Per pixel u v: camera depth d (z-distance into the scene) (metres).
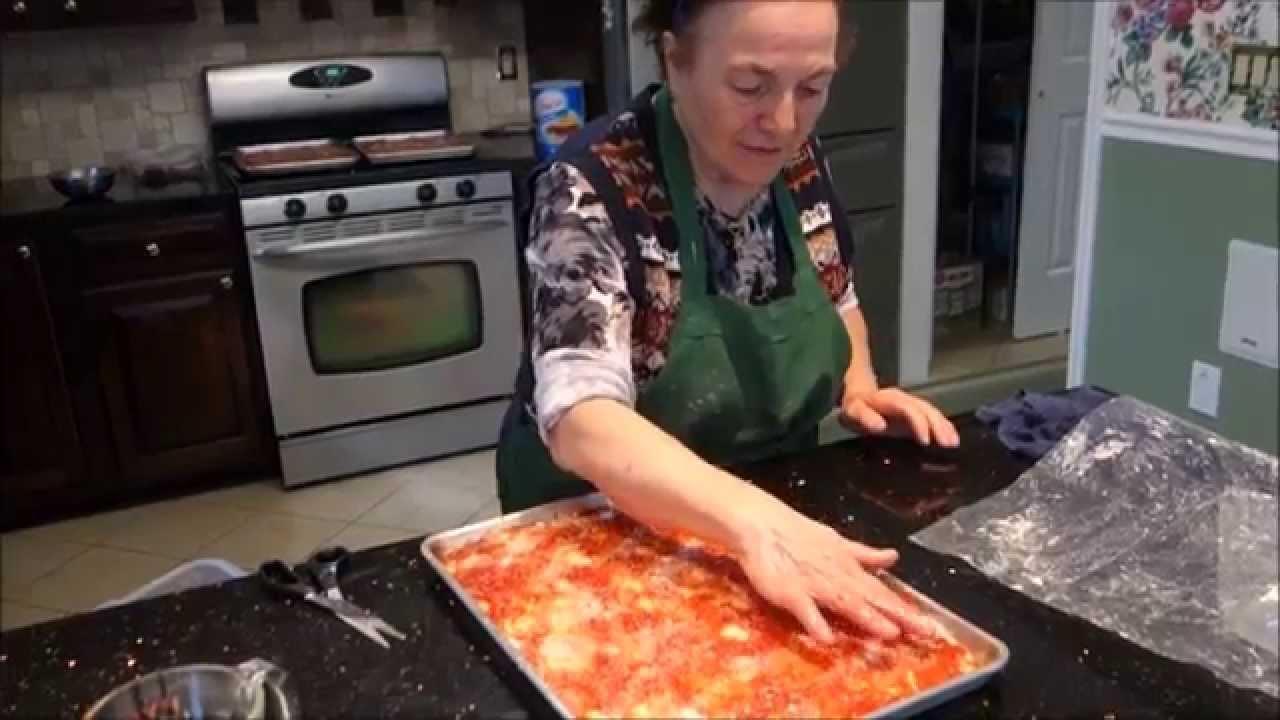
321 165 3.04
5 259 2.76
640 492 1.04
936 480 1.26
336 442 3.20
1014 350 3.87
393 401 3.24
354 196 3.01
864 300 3.46
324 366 3.12
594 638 0.94
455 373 3.29
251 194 2.91
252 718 0.85
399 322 3.17
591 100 3.24
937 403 3.56
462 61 3.64
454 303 3.22
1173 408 2.53
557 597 1.00
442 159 3.15
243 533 2.96
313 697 0.89
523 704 0.88
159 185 3.06
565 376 1.09
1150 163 2.44
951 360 3.79
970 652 0.91
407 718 0.86
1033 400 1.42
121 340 2.93
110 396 2.96
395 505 3.09
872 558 0.98
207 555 2.86
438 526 2.97
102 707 0.85
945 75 3.79
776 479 1.27
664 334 1.24
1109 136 2.52
